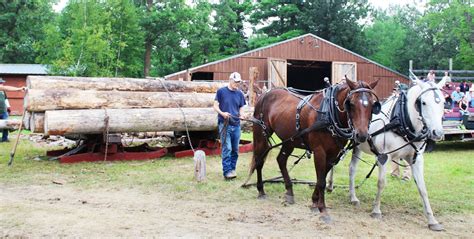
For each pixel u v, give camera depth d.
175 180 8.30
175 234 5.27
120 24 34.88
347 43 44.09
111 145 10.30
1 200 6.75
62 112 9.41
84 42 27.69
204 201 6.93
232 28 50.03
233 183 8.17
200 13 41.75
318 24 44.25
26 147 12.59
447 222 6.10
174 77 26.53
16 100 31.44
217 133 11.39
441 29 43.53
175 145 12.19
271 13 48.47
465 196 7.52
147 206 6.56
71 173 8.83
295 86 39.59
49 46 28.98
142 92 10.84
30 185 7.80
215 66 26.95
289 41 28.59
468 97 13.53
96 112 9.72
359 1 44.78
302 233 5.43
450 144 15.66
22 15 46.16
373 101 5.36
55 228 5.40
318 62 31.39
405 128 5.94
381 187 6.20
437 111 5.52
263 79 28.11
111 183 8.04
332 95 5.77
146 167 9.59
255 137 7.43
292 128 6.50
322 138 5.88
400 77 31.20
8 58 46.44
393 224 5.95
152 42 40.56
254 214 6.24
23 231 5.27
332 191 7.69
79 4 28.75
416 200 7.23
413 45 48.81
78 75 27.31
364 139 5.19
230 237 5.21
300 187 7.89
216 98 8.41
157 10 39.19
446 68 45.09
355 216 6.27
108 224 5.60
